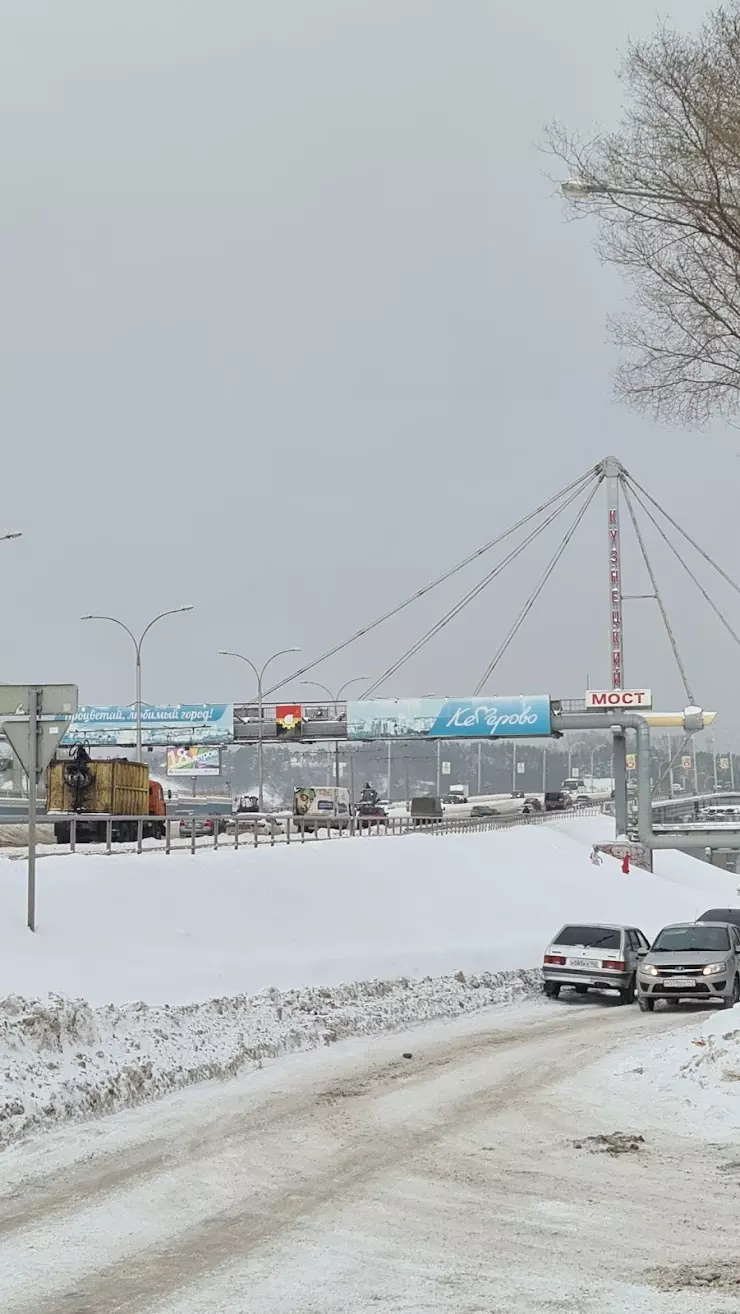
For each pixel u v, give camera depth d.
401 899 66.00
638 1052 32.59
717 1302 12.38
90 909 44.69
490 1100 25.28
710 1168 18.92
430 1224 15.44
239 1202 16.44
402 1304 12.25
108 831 57.56
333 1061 30.91
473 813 189.88
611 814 164.25
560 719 127.12
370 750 179.00
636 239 36.47
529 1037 37.12
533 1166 18.98
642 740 125.50
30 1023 24.55
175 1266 13.52
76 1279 13.02
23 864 48.72
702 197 34.91
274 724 132.12
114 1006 29.61
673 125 34.28
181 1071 26.44
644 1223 15.59
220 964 43.03
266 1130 21.56
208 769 172.75
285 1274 13.23
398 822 117.56
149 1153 19.41
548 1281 13.05
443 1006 44.31
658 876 122.19
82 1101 22.53
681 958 46.41
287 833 75.19
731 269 36.19
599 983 48.97
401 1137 21.19
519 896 79.06
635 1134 21.66
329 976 46.62
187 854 58.31
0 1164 18.45
